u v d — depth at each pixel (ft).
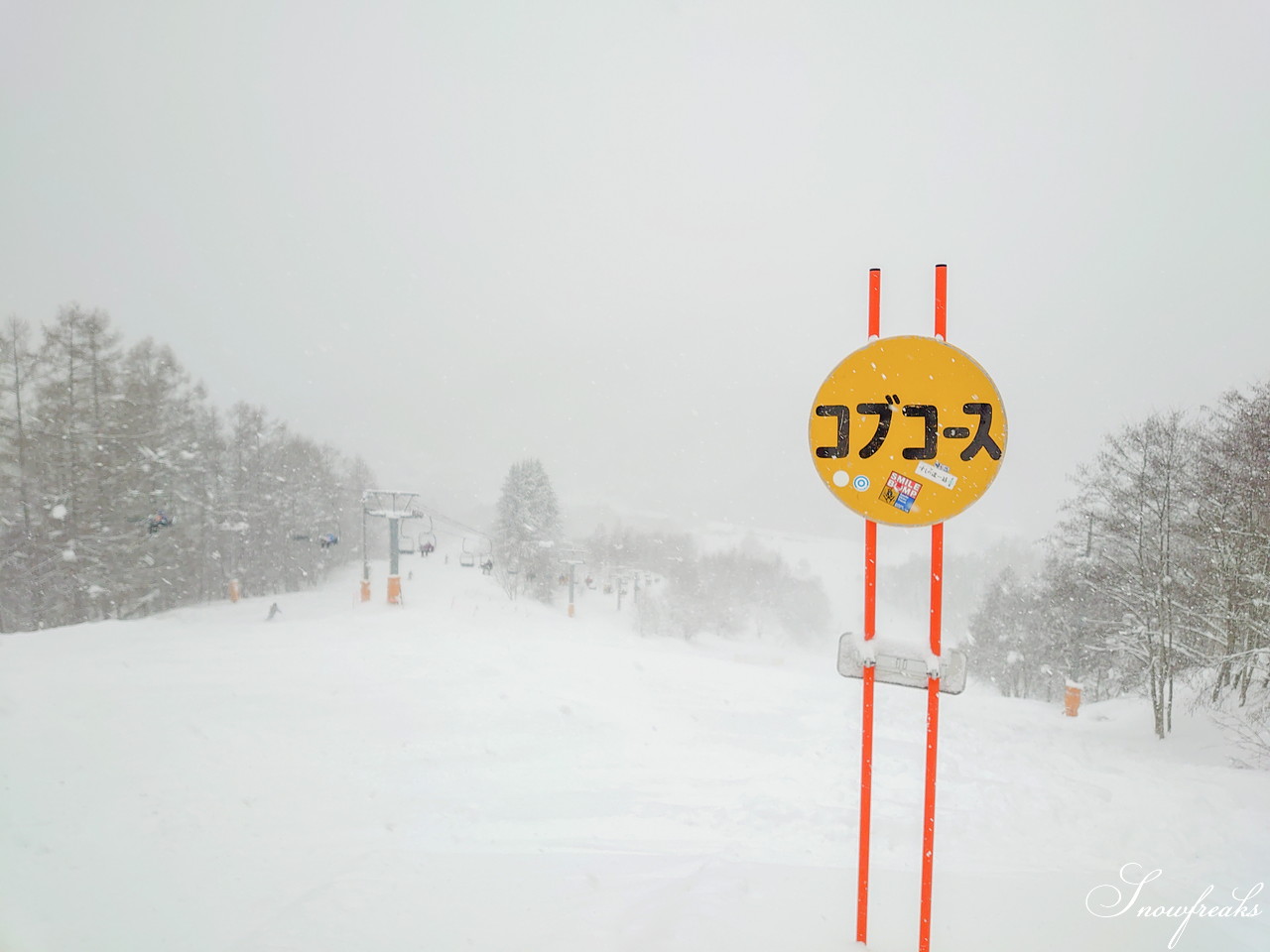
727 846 17.46
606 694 37.86
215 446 137.18
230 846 16.85
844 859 16.75
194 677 33.86
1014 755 31.24
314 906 13.51
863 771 12.16
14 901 13.75
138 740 24.20
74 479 94.17
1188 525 54.19
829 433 11.51
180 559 115.85
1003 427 10.80
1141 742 49.80
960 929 13.12
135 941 12.46
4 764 21.15
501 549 218.18
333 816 19.30
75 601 93.56
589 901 13.65
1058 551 73.77
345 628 53.67
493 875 15.15
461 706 31.89
